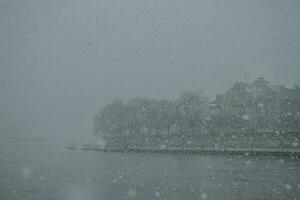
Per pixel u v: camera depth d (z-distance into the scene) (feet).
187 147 359.05
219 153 303.68
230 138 358.84
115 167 232.32
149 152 372.17
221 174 183.73
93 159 303.68
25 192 143.64
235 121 394.93
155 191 140.36
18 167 239.09
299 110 386.11
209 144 364.99
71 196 134.00
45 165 252.01
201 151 319.47
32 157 335.47
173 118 398.62
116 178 179.52
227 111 418.31
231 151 294.46
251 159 258.16
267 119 394.52
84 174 197.26
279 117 388.78
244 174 180.45
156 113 418.10
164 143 403.75
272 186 143.54
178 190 140.87
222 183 154.71
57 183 164.86
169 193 135.23
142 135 437.99
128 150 398.42
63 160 295.69
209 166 221.87
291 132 326.24
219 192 134.41
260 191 134.00
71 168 229.66
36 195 137.28
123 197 130.21
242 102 417.49
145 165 240.94
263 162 234.58
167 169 213.87
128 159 295.69
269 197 124.06
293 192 130.93
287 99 407.85
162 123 410.11
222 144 354.95
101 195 134.72
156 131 431.43
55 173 203.31
